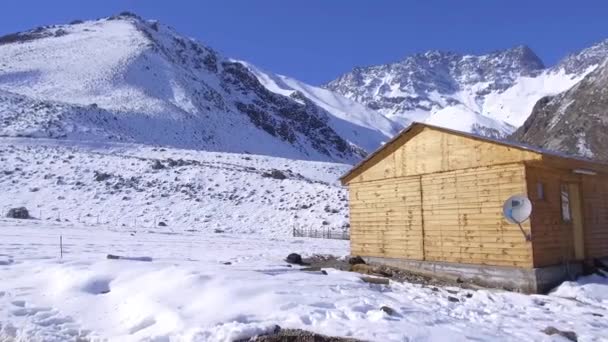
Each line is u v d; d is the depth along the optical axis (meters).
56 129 74.81
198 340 8.03
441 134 16.34
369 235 18.38
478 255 14.99
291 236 35.53
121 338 8.36
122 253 18.48
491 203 14.83
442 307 10.98
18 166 47.75
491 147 14.94
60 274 11.97
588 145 92.94
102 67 131.75
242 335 8.17
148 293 10.28
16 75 114.12
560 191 15.41
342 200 45.62
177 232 32.50
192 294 10.18
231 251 21.84
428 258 16.36
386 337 8.20
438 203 16.23
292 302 9.87
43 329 8.70
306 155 158.12
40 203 40.00
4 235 23.33
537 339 8.76
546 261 14.23
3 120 73.06
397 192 17.56
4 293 10.75
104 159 54.41
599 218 16.67
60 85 114.38
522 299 12.45
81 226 32.00
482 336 8.58
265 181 51.22
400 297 11.77
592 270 15.34
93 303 10.19
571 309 11.66
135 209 41.03
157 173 50.81
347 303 10.11
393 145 17.78
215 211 42.12
